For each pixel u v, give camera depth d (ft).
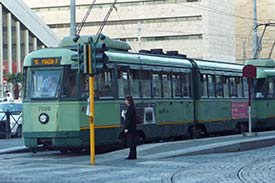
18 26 243.60
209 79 91.56
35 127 66.95
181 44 320.09
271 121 109.09
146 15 321.32
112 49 73.26
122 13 320.09
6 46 239.09
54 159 64.80
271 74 109.60
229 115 96.17
